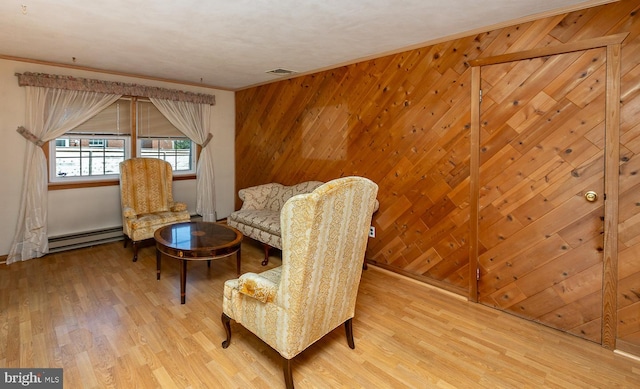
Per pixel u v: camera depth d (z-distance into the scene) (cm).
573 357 203
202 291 287
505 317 251
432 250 299
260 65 365
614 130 202
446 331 231
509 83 242
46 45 298
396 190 321
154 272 326
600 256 213
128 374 180
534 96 231
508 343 217
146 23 244
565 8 211
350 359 198
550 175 229
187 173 489
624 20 196
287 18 233
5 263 339
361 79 341
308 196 147
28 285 290
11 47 305
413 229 311
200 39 278
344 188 159
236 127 528
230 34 266
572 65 215
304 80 405
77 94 374
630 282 203
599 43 203
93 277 310
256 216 374
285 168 443
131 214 357
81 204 394
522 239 245
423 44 285
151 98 432
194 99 470
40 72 352
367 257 353
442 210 289
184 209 406
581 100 213
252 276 180
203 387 173
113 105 407
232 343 211
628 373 189
